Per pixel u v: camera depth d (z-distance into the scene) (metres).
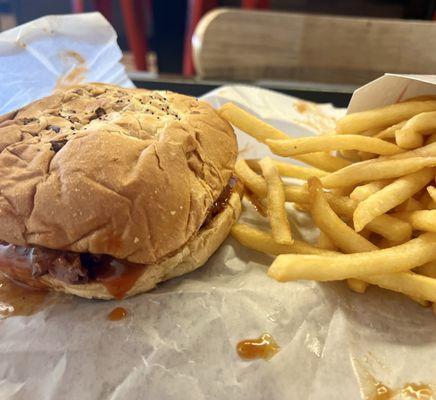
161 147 0.18
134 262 0.18
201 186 0.19
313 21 0.43
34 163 0.18
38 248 0.17
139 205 0.17
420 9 0.64
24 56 0.27
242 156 0.29
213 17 0.43
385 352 0.18
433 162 0.19
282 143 0.22
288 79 0.45
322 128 0.30
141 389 0.17
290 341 0.18
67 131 0.19
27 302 0.19
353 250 0.20
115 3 0.72
